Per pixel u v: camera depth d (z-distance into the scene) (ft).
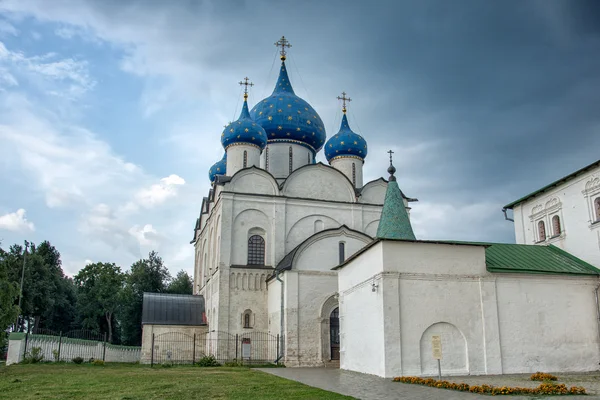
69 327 217.77
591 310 83.76
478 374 74.54
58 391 55.67
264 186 132.46
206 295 140.36
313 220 133.18
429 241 77.46
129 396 50.98
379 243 77.00
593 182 91.35
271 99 155.94
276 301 116.47
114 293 209.67
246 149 139.23
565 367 79.71
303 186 135.64
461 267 78.48
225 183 129.29
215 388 57.82
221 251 123.54
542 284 82.38
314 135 153.48
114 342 231.30
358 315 84.74
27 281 180.96
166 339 129.90
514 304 79.92
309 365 108.68
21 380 68.54
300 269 113.19
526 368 77.56
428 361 73.46
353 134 152.66
